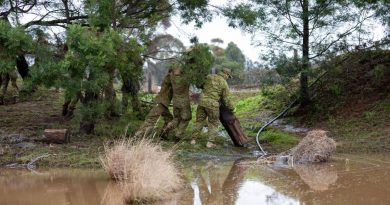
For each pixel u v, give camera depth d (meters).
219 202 6.88
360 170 9.32
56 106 18.23
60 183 8.53
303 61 16.72
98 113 12.85
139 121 15.09
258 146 13.40
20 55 12.12
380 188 7.42
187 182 8.54
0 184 8.48
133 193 7.05
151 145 9.94
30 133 12.82
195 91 19.31
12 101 18.84
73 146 11.66
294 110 18.34
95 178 8.99
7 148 11.20
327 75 18.75
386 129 13.84
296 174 9.19
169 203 6.89
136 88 15.45
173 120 13.10
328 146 10.72
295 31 16.91
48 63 11.18
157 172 7.72
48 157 10.64
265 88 19.59
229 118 13.16
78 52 11.10
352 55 18.22
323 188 7.61
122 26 13.91
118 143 10.27
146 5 14.41
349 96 17.23
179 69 12.68
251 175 9.22
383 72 16.84
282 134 15.10
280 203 6.66
